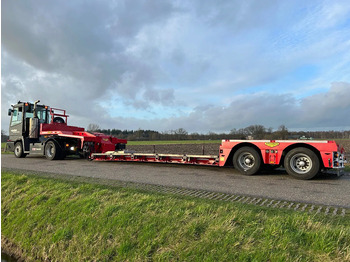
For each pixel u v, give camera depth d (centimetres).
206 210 414
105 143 1245
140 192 544
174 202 458
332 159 708
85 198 509
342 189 602
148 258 338
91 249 384
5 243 488
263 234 329
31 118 1373
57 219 471
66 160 1259
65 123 1497
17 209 545
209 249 320
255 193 559
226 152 868
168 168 959
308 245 302
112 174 808
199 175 801
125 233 384
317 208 439
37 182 655
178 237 351
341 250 287
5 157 1444
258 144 811
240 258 295
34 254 439
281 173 854
